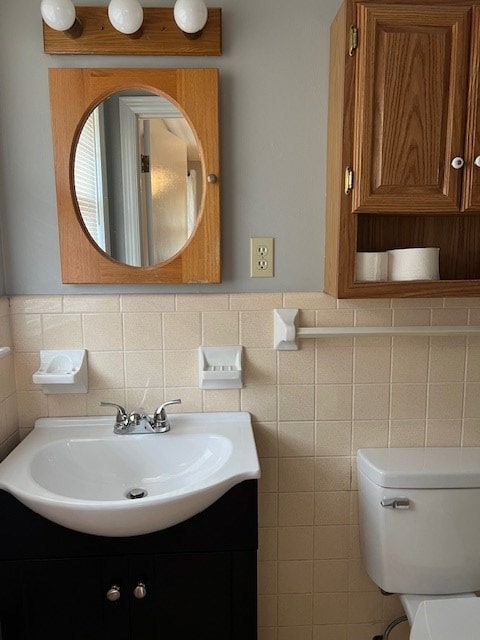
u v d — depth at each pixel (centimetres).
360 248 130
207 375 126
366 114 107
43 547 104
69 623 107
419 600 123
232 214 128
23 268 128
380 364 134
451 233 131
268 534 140
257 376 133
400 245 131
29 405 131
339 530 140
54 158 121
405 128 108
